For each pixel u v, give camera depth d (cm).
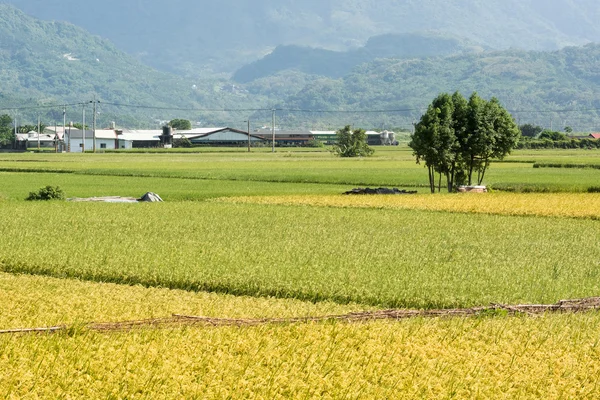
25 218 4278
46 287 2495
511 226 4319
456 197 6062
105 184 7625
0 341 1727
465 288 2545
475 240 3747
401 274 2752
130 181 8069
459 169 7200
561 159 13112
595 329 2048
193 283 2608
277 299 2441
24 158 13775
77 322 1894
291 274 2703
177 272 2698
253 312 2197
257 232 3847
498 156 7162
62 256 2984
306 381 1576
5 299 2244
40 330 1834
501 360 1761
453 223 4416
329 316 2120
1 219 4209
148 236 3634
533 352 1831
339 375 1620
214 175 8800
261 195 6400
